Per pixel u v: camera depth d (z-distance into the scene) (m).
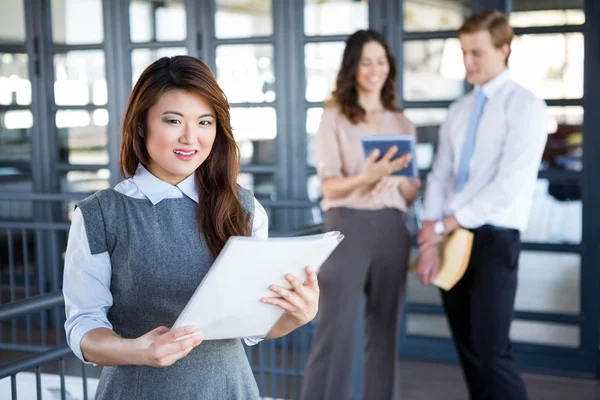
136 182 1.58
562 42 4.39
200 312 1.39
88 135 5.33
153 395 1.54
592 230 4.41
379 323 3.25
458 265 3.13
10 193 5.19
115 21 5.14
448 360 4.70
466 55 3.21
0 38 5.43
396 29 4.66
